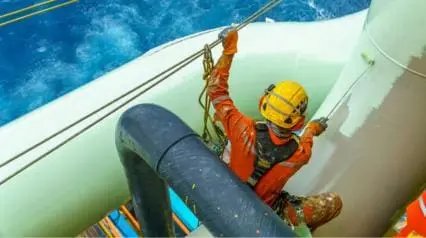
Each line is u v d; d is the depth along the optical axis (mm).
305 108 2998
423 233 2664
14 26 11062
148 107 2531
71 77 10477
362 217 4621
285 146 3047
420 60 3619
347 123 4289
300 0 11750
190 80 5723
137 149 2469
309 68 6059
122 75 5695
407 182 4395
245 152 3051
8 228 4918
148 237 3467
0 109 9906
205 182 2182
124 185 5582
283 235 2021
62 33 11109
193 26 11430
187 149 2309
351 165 4375
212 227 2139
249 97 6156
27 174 4969
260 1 11773
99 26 11281
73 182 5184
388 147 4164
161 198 3096
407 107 3895
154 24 11414
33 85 10273
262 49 6098
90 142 5223
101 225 5133
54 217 5176
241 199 2115
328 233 4754
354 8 11734
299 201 3658
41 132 5152
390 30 3729
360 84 4145
